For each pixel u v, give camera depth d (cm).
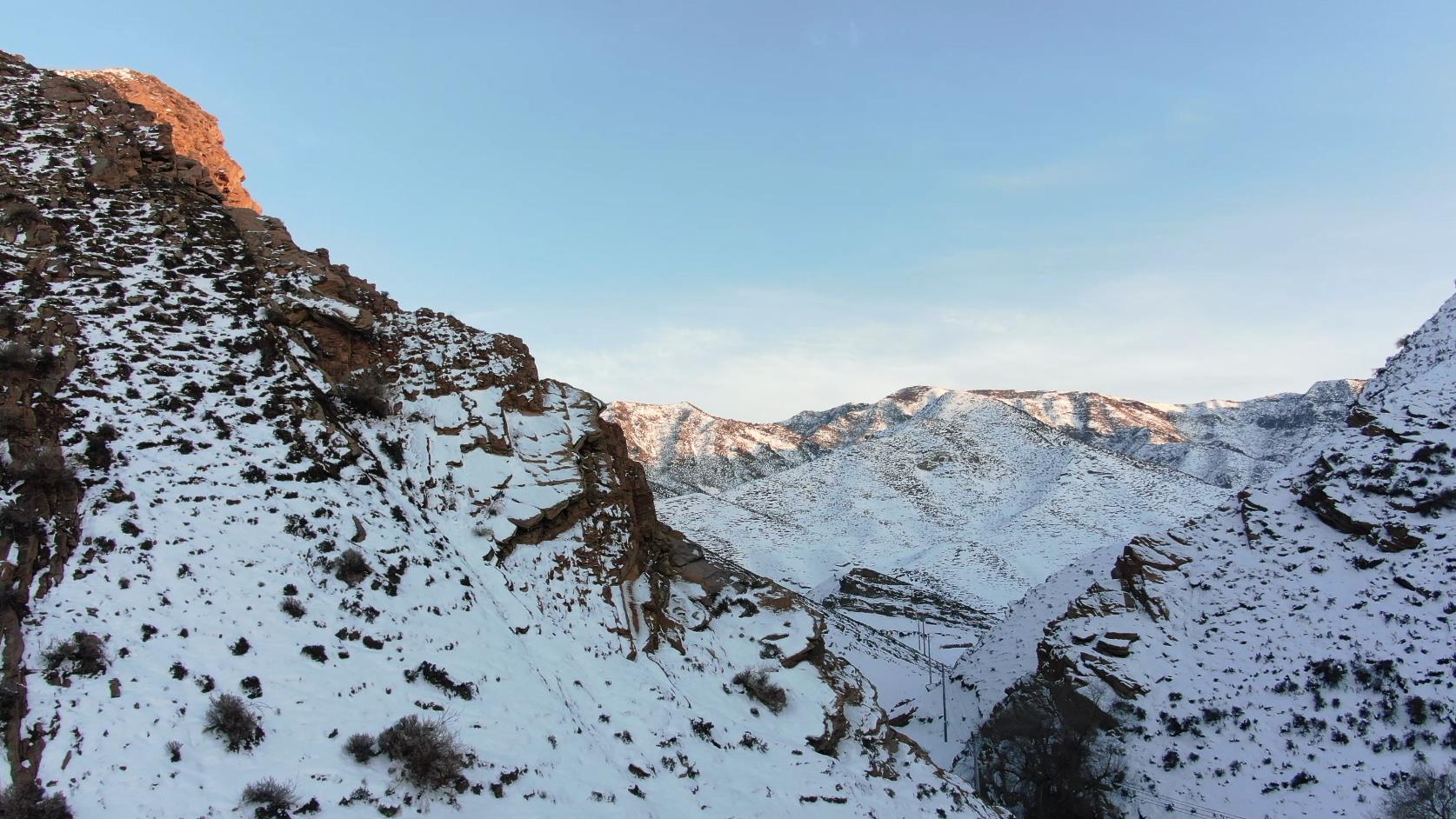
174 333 2006
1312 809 2830
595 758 1591
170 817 1045
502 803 1340
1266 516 4366
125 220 2348
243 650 1362
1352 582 3669
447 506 2084
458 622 1714
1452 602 3241
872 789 2081
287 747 1234
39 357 1673
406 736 1317
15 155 2394
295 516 1694
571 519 2269
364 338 2394
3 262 1947
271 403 1952
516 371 2591
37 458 1447
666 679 2041
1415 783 2673
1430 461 3906
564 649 1884
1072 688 3762
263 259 2455
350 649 1486
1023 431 19162
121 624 1295
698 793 1692
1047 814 3175
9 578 1262
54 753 1066
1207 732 3334
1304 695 3278
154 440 1688
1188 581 4247
